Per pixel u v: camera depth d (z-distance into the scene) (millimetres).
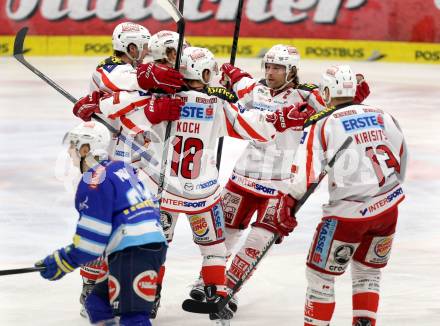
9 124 23766
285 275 12836
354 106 9898
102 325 9234
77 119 24531
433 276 12695
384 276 12688
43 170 19047
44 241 14203
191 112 10617
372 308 10047
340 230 9695
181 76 10391
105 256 9125
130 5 34688
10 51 35125
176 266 13172
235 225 12039
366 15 34219
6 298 11750
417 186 18109
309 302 9930
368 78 31266
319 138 9758
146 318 8883
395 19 34125
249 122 10547
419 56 34250
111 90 11336
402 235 14789
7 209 16047
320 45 34531
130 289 8750
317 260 9820
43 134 22578
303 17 34438
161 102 10344
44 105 26375
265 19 34594
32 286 12281
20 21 35000
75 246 8547
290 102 12086
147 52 12383
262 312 11422
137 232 8719
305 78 30266
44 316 11117
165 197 10828
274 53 11883
